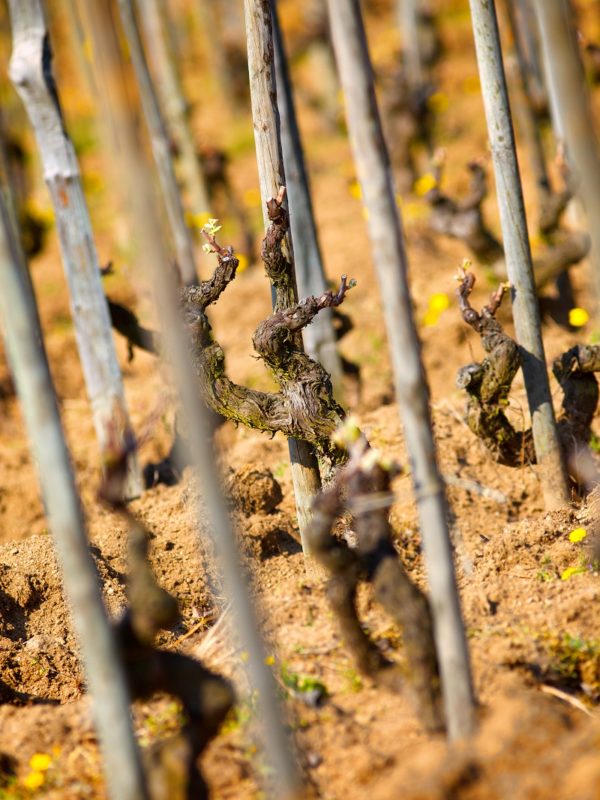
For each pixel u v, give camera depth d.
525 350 5.01
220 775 4.41
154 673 4.36
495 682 4.50
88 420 6.29
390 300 4.25
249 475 5.19
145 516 5.31
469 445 5.46
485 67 4.92
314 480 4.90
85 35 7.00
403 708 4.48
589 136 4.22
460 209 6.32
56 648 4.90
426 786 4.32
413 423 4.27
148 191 4.18
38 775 4.43
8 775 4.46
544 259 6.02
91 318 5.52
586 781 4.29
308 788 4.37
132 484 5.54
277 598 4.82
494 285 6.59
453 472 5.36
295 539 5.14
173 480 5.66
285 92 5.63
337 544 4.41
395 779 4.35
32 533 5.71
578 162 4.23
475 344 6.30
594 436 5.38
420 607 4.38
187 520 5.23
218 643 4.70
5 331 4.35
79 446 6.04
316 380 4.77
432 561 4.29
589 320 6.23
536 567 4.86
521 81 6.83
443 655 4.31
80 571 4.23
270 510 5.21
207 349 4.83
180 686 4.36
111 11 4.16
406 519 5.18
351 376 6.08
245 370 6.64
